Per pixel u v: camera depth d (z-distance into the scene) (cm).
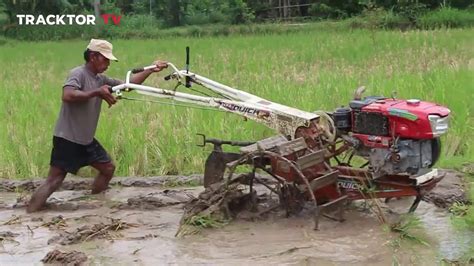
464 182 709
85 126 687
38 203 687
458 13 3108
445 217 621
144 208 684
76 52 2456
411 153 572
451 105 952
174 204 693
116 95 662
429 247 543
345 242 559
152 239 588
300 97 1048
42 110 1083
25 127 967
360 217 620
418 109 568
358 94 612
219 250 553
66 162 690
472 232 577
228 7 3872
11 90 1327
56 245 582
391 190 597
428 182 595
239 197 628
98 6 3553
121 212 673
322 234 580
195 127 891
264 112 621
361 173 598
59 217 652
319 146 611
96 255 553
